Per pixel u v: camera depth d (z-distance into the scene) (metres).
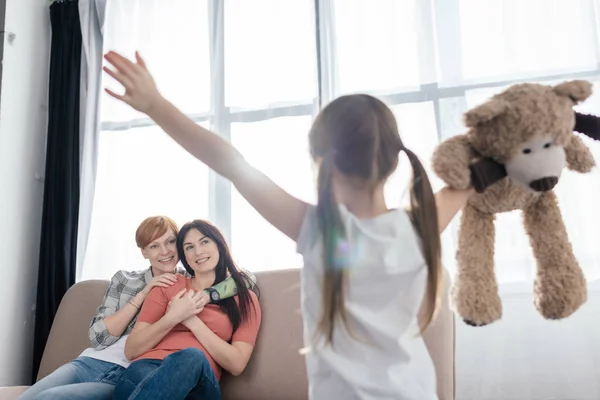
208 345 1.85
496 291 1.04
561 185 2.24
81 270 2.77
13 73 2.83
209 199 2.73
